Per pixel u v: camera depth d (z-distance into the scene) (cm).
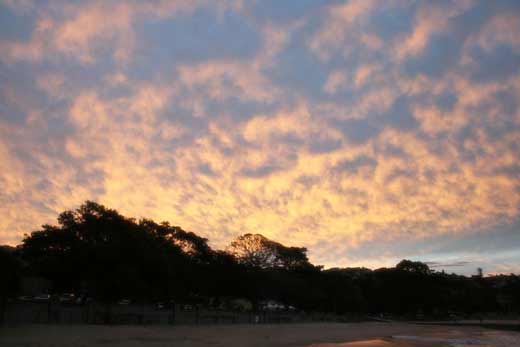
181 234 9488
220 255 10131
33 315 4931
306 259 13000
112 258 5641
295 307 12612
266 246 11944
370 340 5375
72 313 5456
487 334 7238
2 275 4266
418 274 15762
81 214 6181
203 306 10650
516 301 18488
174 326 5575
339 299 12975
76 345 3144
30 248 5938
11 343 2980
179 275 7725
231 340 4328
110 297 5788
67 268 5616
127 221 6406
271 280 10425
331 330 6906
